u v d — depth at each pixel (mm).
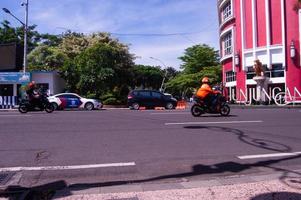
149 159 8898
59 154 9375
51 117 17672
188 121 15695
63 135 12008
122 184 7043
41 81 40281
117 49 43469
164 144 10555
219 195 6020
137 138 11461
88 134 12188
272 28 34906
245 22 37188
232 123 14930
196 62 61250
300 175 7441
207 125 14305
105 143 10688
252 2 36125
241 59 37500
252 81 36312
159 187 6691
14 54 39656
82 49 48312
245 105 32688
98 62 41688
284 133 12422
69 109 30875
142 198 5934
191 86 60344
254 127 13766
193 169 8109
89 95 39375
